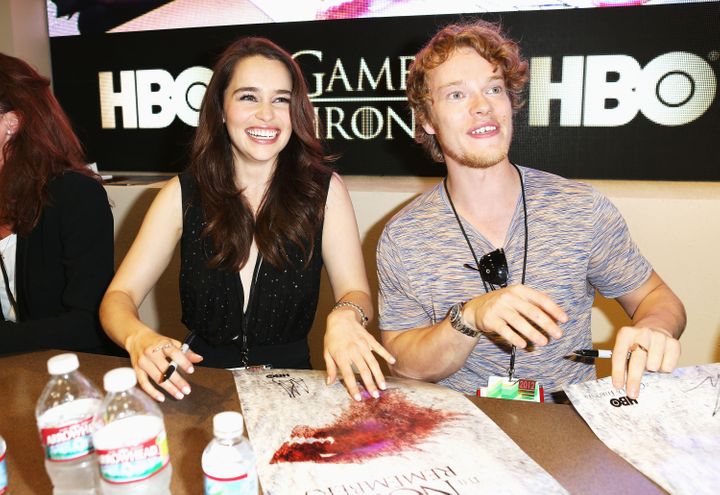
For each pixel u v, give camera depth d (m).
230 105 1.71
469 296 1.61
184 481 0.93
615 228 1.62
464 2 2.69
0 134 1.77
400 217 1.69
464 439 1.03
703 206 2.34
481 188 1.61
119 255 2.97
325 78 2.91
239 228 1.73
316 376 1.30
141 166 3.27
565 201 1.62
